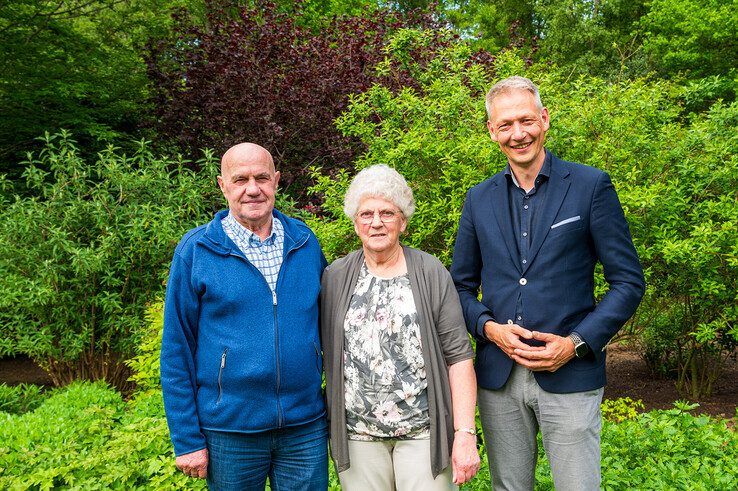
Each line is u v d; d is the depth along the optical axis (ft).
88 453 10.37
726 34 45.70
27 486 9.16
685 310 16.34
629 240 7.10
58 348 18.71
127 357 19.06
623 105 14.48
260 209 7.07
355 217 7.19
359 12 44.16
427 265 7.25
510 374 7.35
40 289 16.65
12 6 26.66
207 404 6.86
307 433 7.10
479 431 11.35
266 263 7.13
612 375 20.06
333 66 25.07
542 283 6.99
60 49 28.60
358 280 7.29
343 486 7.19
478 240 7.66
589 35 57.26
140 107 31.01
